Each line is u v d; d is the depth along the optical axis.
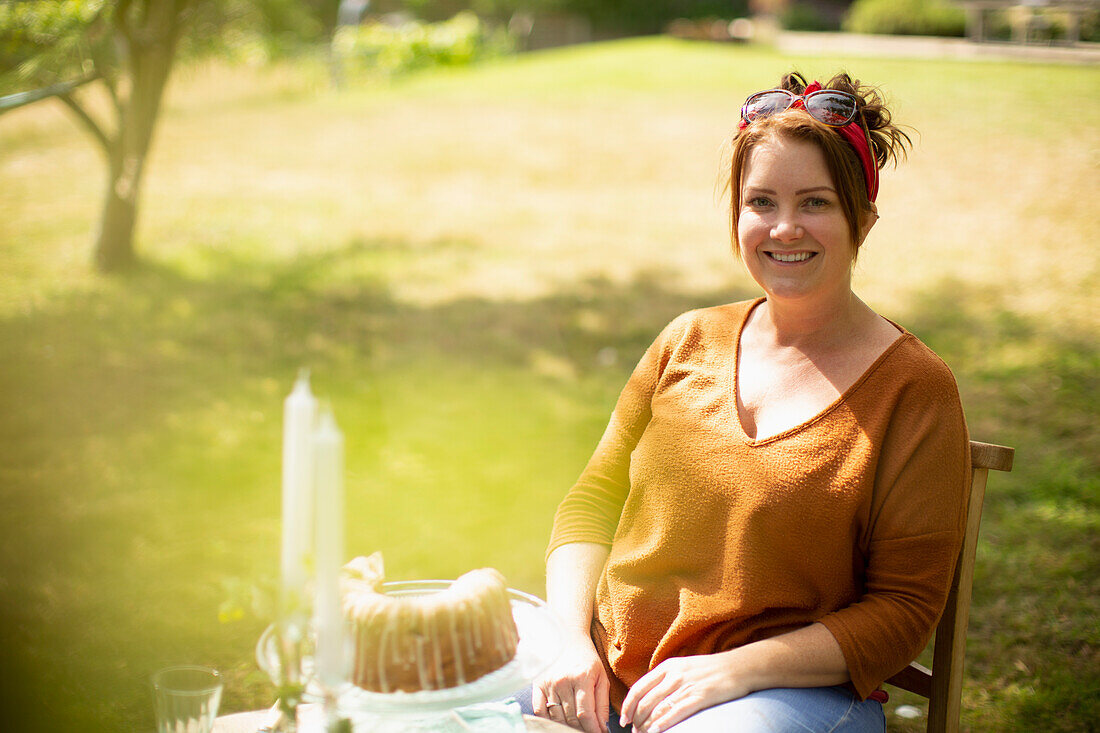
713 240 8.35
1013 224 7.88
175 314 6.70
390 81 15.93
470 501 4.38
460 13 25.30
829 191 1.75
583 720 1.75
